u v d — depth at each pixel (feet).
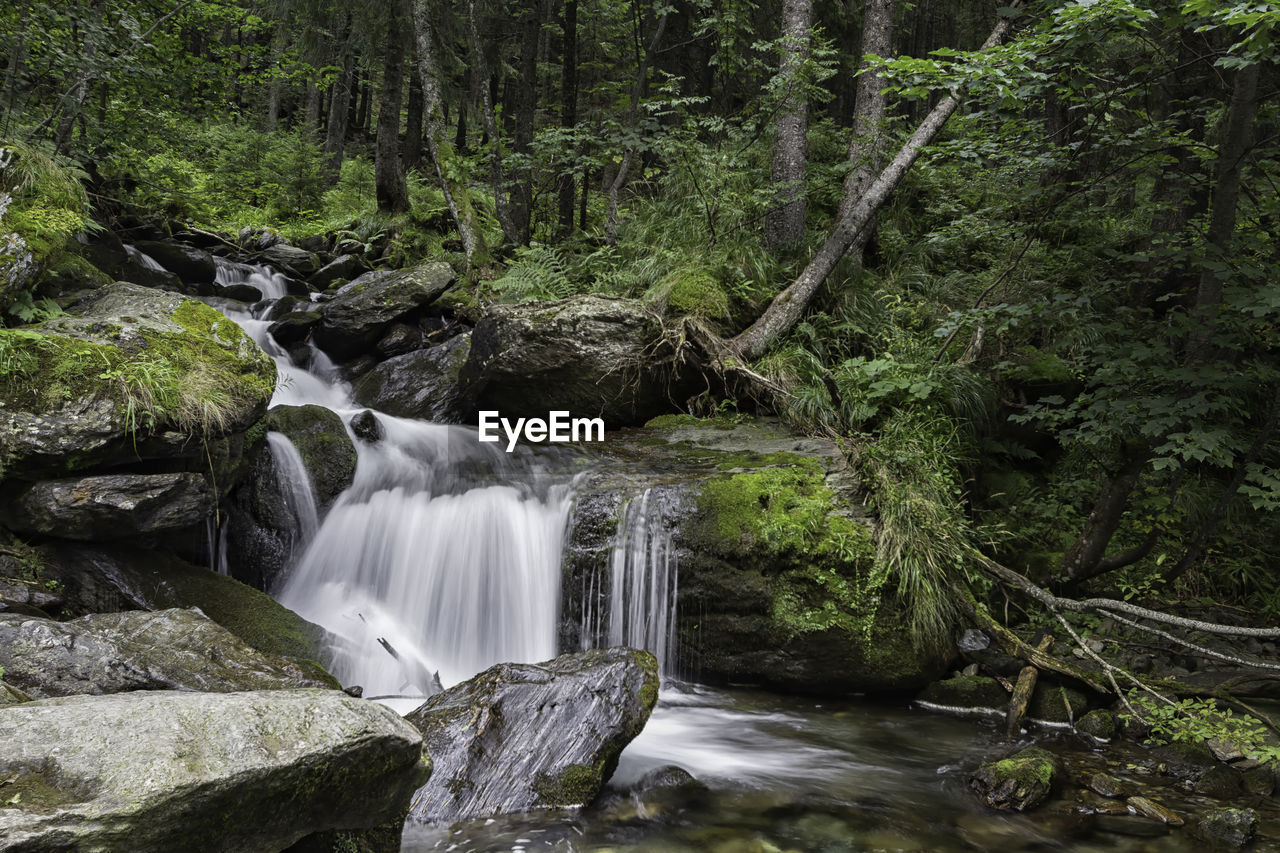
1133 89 18.88
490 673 13.93
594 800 12.32
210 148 55.67
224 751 7.02
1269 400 21.88
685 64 46.34
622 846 11.20
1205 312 17.83
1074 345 25.25
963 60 17.60
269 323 33.17
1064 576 19.83
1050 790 13.37
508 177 46.11
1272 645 19.36
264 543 19.80
